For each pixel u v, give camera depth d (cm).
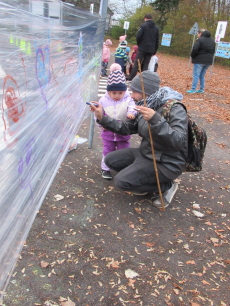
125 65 987
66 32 158
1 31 80
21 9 93
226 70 1805
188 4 2294
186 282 193
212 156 419
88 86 267
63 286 178
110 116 284
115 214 255
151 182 255
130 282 187
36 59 110
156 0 2616
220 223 262
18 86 94
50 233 220
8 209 92
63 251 205
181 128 223
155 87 242
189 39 2283
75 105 203
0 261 89
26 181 108
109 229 235
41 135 122
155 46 786
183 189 314
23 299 166
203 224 258
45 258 197
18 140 96
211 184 332
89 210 254
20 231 106
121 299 175
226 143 482
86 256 204
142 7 2941
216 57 2039
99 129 466
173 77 1187
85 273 190
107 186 297
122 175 249
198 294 185
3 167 86
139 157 263
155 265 204
